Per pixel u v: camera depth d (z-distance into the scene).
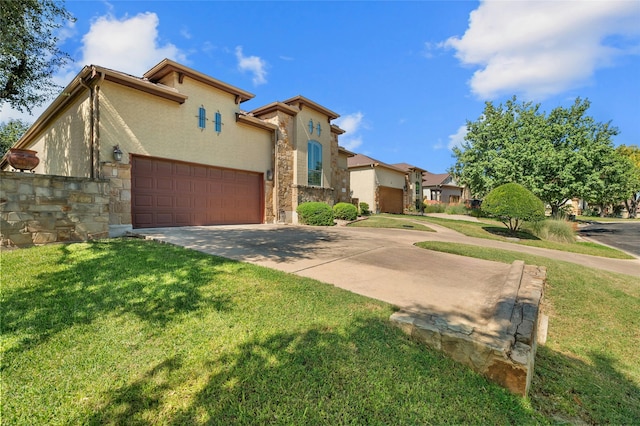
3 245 5.43
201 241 6.80
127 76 8.23
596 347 3.78
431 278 4.77
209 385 2.05
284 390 2.05
